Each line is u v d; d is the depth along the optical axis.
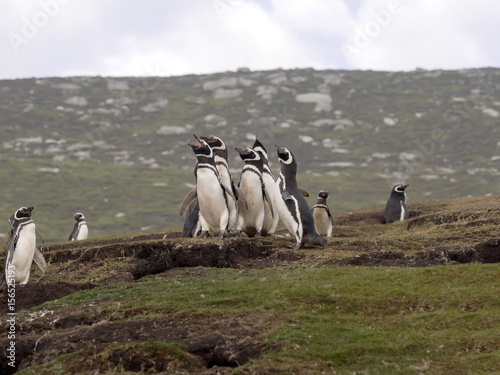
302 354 12.20
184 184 156.25
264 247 22.09
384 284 15.59
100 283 19.03
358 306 14.52
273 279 17.16
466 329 12.95
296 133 195.88
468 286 15.07
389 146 184.88
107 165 171.38
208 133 197.50
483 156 173.50
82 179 155.38
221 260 20.44
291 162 22.20
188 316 14.34
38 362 13.25
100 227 116.94
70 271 21.14
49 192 143.25
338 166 168.38
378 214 39.12
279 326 13.48
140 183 154.50
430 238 22.94
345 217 39.16
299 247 21.89
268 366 11.77
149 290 17.17
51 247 29.08
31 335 14.46
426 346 12.41
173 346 12.81
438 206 38.34
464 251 19.16
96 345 13.17
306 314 14.17
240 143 187.00
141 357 12.59
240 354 12.58
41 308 16.48
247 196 23.80
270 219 24.72
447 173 161.25
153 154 183.88
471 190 142.38
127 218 124.56
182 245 20.67
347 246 22.19
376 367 11.66
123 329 13.93
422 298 14.52
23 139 186.00
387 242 22.56
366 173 162.75
